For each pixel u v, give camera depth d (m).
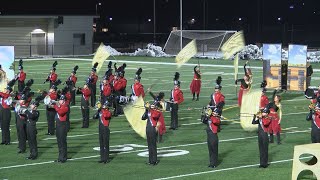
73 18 64.62
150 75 42.06
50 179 15.46
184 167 16.56
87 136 21.22
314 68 45.75
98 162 17.28
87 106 22.83
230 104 28.33
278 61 31.92
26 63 53.47
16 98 19.89
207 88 34.81
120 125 23.14
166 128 22.55
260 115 16.34
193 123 23.59
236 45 27.31
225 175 15.61
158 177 15.52
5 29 61.31
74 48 65.19
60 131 17.22
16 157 18.06
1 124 19.88
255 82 36.75
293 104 28.08
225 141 19.97
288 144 19.41
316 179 15.09
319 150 14.23
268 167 16.42
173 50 60.00
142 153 18.38
